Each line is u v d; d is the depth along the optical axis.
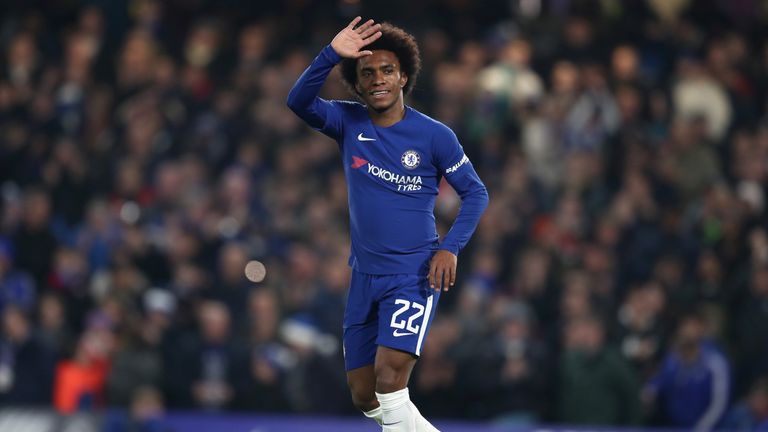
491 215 43.59
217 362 37.84
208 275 42.06
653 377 38.78
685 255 43.62
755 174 47.41
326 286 39.94
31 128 49.72
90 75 51.53
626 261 43.22
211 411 37.44
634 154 47.38
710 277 41.84
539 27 53.41
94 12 53.75
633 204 44.75
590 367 36.72
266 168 46.59
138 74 51.16
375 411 21.33
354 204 20.62
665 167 47.19
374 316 20.86
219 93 49.81
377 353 20.34
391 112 20.47
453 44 53.34
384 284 20.42
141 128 48.00
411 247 20.44
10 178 48.47
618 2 55.94
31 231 44.47
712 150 48.19
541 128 47.75
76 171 47.66
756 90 54.00
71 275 43.31
